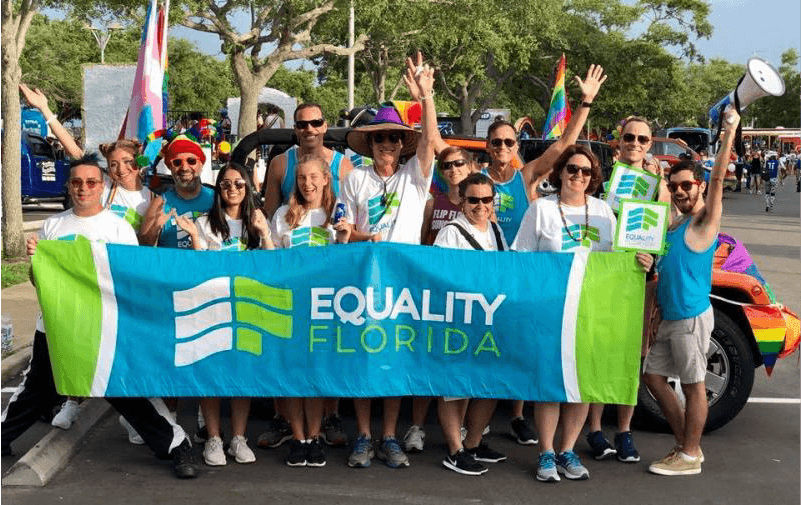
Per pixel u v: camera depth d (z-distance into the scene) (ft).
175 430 18.43
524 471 18.94
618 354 18.26
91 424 21.33
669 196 20.59
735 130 17.61
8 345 26.96
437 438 21.09
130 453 19.77
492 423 22.43
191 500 17.10
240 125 80.12
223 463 18.97
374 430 21.71
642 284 18.15
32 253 18.02
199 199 19.99
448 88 142.10
